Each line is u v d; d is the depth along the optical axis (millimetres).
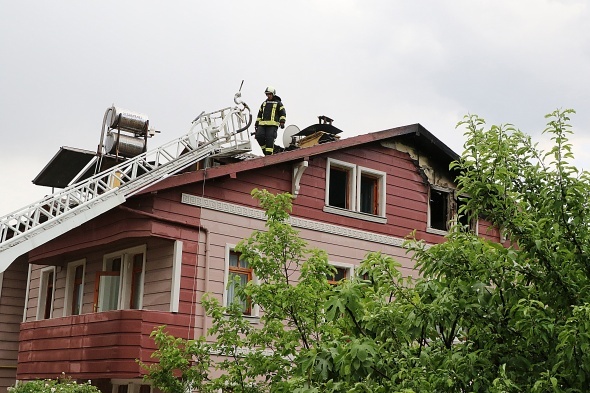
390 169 19953
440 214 20891
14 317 22312
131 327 15062
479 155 7570
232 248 16797
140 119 17797
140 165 15859
